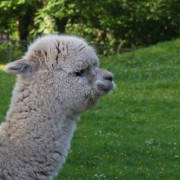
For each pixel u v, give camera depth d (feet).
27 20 125.49
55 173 17.94
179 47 80.48
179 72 70.28
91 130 45.88
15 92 18.17
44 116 17.80
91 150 39.86
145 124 49.42
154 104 55.93
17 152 17.47
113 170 35.81
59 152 17.88
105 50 109.19
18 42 104.37
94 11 119.14
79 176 34.19
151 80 67.87
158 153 40.40
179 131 47.50
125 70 71.67
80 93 18.21
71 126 18.29
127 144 41.98
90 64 18.49
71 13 114.93
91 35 120.67
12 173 17.38
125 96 58.23
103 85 18.45
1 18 122.83
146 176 35.17
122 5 119.14
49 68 18.12
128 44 122.11
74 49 18.42
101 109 53.01
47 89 17.95
